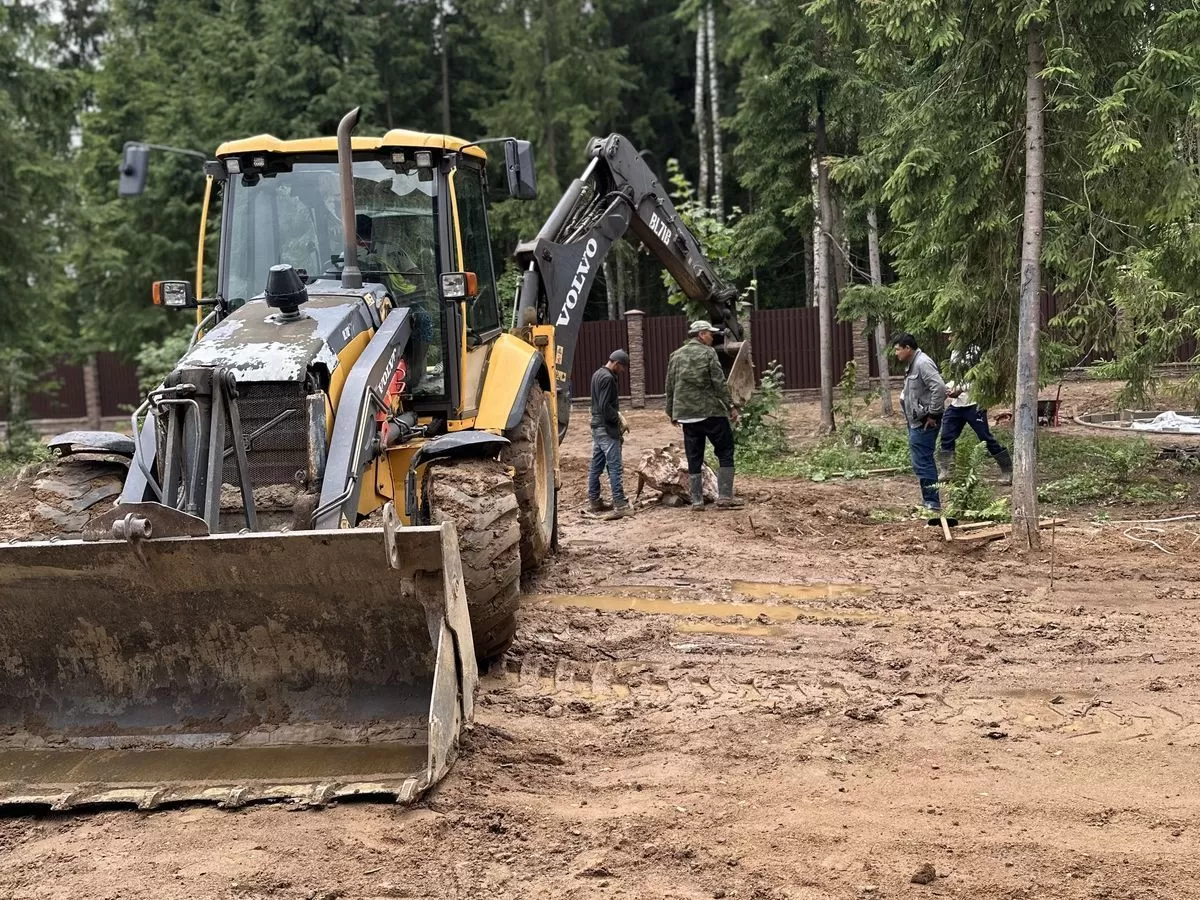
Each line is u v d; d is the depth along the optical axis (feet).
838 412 53.57
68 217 63.67
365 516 18.03
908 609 23.16
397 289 21.74
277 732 15.25
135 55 109.40
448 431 21.97
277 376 16.79
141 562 14.74
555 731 16.33
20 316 61.21
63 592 15.29
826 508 34.58
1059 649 19.83
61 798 13.88
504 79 112.68
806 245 87.92
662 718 16.89
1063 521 30.83
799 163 53.93
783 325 74.69
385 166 22.00
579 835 12.88
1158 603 22.88
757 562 28.02
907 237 38.19
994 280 33.78
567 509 37.22
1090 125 29.48
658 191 37.40
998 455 36.99
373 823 13.24
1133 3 27.78
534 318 28.50
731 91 114.93
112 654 15.84
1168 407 52.47
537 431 25.36
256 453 16.99
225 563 14.70
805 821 13.12
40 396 92.89
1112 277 32.63
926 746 15.43
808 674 18.97
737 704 17.51
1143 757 14.78
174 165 93.50
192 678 15.87
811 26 50.16
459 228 22.57
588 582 26.37
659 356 78.28
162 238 95.71
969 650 19.97
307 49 91.61
